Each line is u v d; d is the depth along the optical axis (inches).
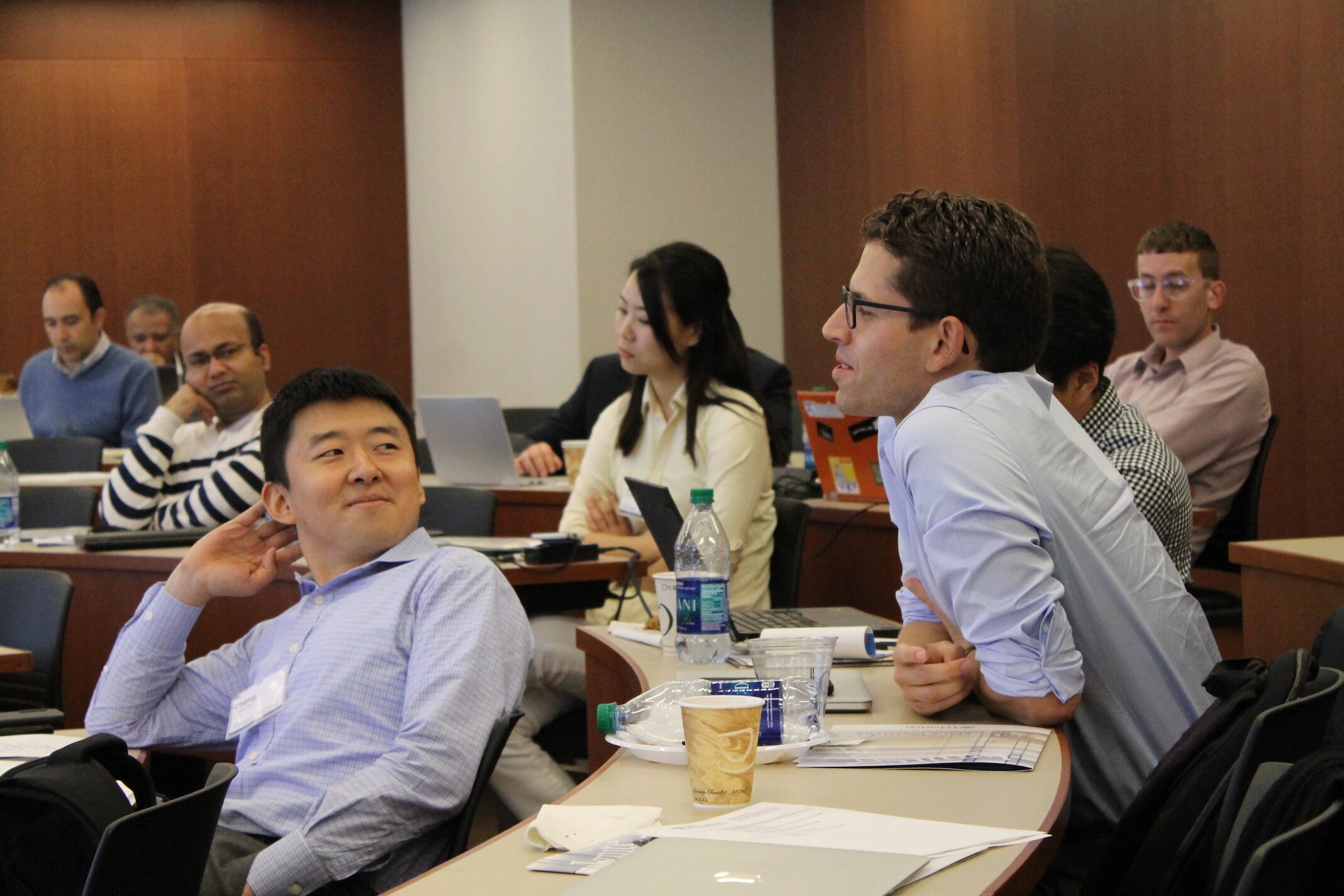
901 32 292.4
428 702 77.1
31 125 368.5
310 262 375.9
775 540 144.8
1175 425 170.2
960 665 71.5
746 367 149.8
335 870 72.4
